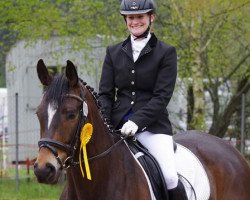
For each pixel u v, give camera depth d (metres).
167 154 7.57
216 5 18.50
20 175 20.25
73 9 19.78
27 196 17.16
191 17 18.36
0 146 21.20
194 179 8.04
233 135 22.48
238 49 22.45
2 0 19.73
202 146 8.76
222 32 20.69
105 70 7.77
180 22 19.47
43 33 20.02
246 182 8.94
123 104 7.66
